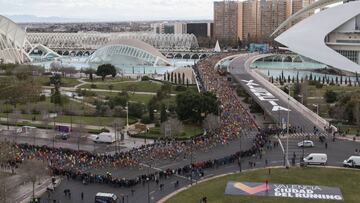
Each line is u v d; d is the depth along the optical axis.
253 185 108.00
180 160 128.62
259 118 184.00
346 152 135.38
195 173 116.81
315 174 115.88
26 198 101.62
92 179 112.06
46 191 105.69
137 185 109.62
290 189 105.38
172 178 114.19
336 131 157.62
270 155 132.25
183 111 170.12
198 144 140.00
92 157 128.25
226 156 129.50
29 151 133.12
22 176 108.06
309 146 140.00
